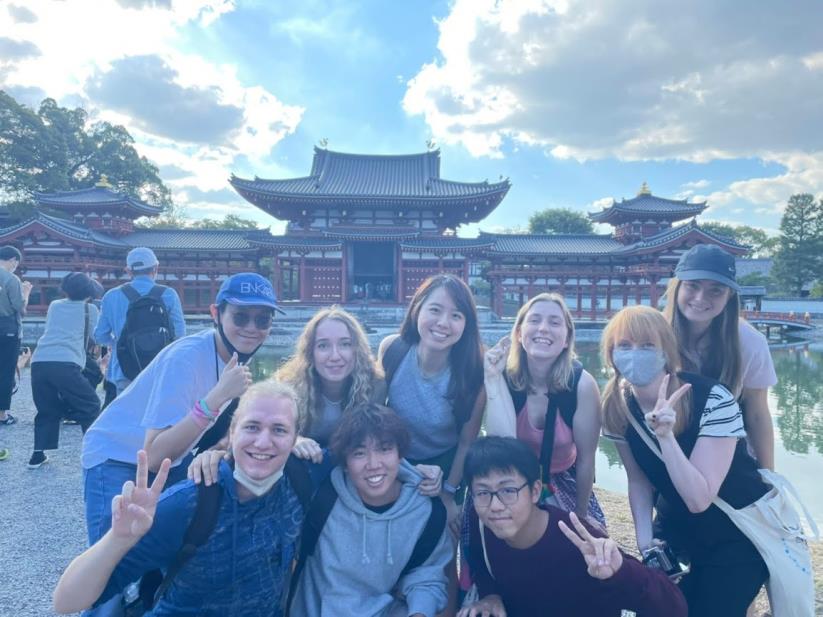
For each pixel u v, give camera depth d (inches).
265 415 94.0
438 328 127.3
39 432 248.4
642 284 1574.8
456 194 1592.0
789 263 2262.6
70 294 256.2
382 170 1846.7
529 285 1608.0
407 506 109.5
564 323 124.2
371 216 1670.8
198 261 1585.9
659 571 100.3
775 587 106.7
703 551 113.3
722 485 110.0
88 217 1553.9
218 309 123.3
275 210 1680.6
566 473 132.5
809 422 482.9
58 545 173.2
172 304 220.7
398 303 1542.8
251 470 92.7
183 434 108.8
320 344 126.4
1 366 309.6
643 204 1707.7
